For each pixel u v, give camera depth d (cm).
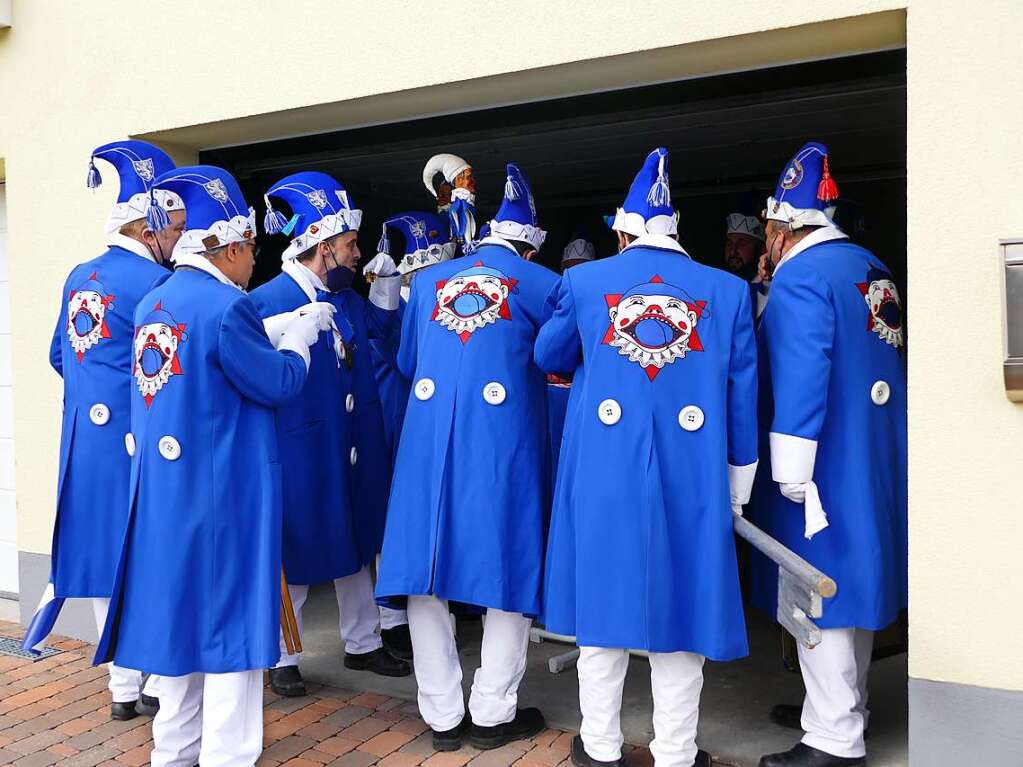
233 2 420
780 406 293
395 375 432
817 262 301
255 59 416
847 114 479
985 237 284
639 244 305
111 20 453
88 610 473
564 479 309
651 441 291
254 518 301
